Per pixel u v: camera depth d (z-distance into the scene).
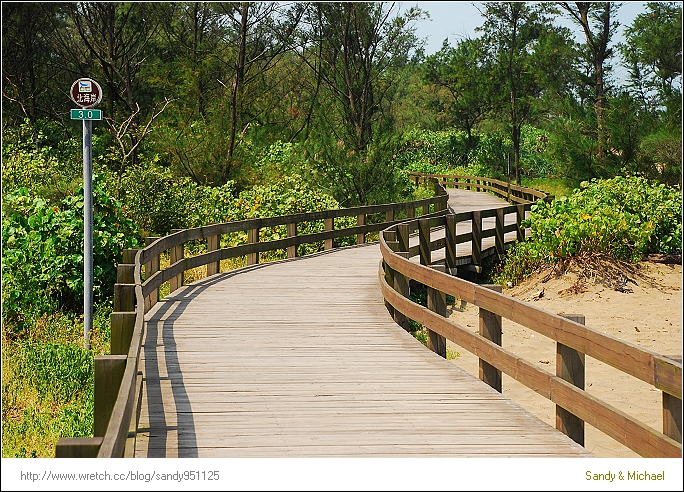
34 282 12.18
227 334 9.35
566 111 27.52
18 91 28.08
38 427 7.77
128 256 9.66
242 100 30.22
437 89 61.91
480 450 5.54
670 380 4.48
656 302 14.43
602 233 15.84
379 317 10.48
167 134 25.08
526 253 17.08
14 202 12.92
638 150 25.47
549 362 11.23
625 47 28.83
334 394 6.91
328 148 24.95
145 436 5.80
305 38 32.94
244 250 15.15
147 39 32.81
